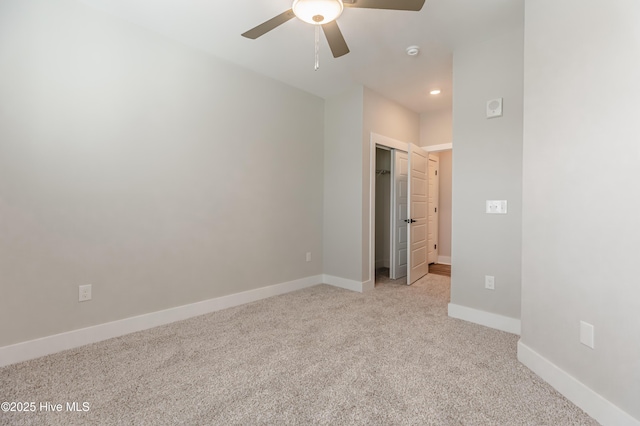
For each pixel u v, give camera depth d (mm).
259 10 2260
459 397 1592
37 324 2016
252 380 1750
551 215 1706
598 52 1399
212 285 2957
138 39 2465
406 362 1965
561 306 1626
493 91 2582
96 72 2250
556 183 1666
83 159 2189
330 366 1912
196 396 1597
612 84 1329
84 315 2205
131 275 2430
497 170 2561
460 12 2252
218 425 1380
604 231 1369
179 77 2711
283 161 3605
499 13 2260
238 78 3156
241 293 3191
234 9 2248
